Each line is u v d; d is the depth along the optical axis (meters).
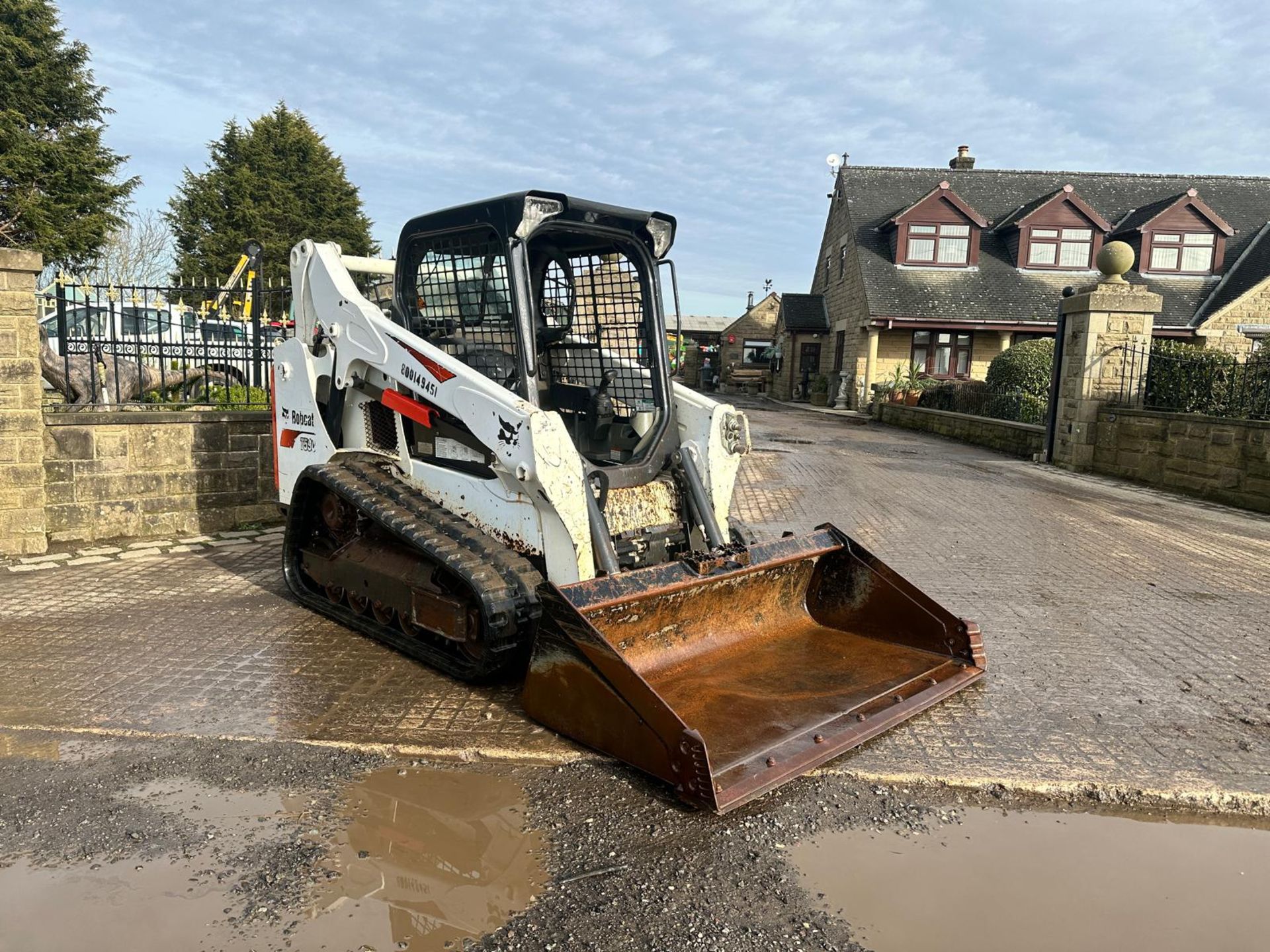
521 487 4.13
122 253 39.12
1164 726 3.94
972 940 2.51
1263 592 6.21
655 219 4.64
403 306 4.96
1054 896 2.73
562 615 3.52
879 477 11.35
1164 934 2.56
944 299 23.91
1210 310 22.11
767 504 9.23
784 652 4.41
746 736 3.50
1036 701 4.18
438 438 4.70
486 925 2.53
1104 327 12.19
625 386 4.81
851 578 4.75
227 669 4.39
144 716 3.83
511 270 4.21
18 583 5.89
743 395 34.88
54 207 27.00
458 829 3.03
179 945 2.40
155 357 8.21
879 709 3.82
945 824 3.14
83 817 3.04
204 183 37.72
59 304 7.30
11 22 27.70
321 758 3.48
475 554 4.09
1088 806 3.29
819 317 30.36
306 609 5.38
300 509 5.47
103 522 7.09
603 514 4.20
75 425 6.88
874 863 2.89
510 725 3.78
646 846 2.94
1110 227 24.55
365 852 2.88
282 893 2.64
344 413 5.25
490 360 4.52
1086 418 12.38
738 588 4.33
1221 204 25.62
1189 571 6.77
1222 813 3.28
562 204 4.27
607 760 3.49
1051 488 10.89
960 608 5.69
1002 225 25.42
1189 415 10.64
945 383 20.38
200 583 5.94
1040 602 5.85
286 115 40.06
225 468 7.54
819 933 2.52
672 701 3.78
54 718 3.79
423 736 3.66
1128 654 4.88
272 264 36.50
